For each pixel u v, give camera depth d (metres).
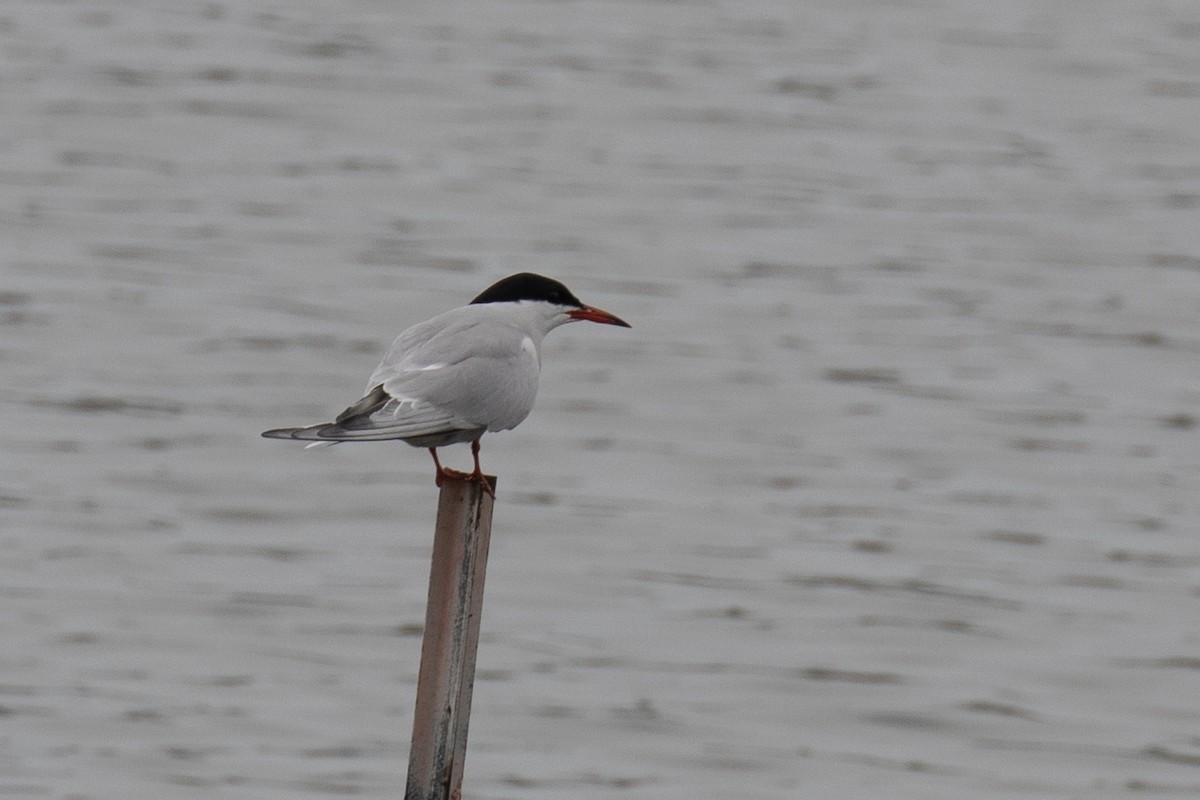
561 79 29.48
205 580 14.52
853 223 23.97
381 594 14.45
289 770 11.83
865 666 13.54
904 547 15.52
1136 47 32.72
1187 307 21.33
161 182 24.53
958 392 18.88
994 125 28.47
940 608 14.40
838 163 26.30
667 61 30.70
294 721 12.50
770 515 16.06
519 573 14.86
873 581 14.88
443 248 22.39
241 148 26.02
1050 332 20.56
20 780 11.56
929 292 21.62
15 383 18.25
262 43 30.69
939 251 23.03
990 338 20.38
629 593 14.58
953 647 13.91
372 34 31.48
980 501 16.47
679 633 13.92
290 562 14.98
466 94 28.61
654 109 28.22
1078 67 31.47
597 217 23.75
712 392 18.75
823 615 14.34
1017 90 30.27
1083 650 13.89
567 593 14.59
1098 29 33.78
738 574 14.91
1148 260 22.92
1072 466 17.23
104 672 13.02
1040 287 21.92
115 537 15.23
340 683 13.02
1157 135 28.30
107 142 25.86
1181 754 12.60
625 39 31.92
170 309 20.14
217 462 16.80
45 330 19.47
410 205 23.91
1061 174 26.27
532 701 12.94
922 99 29.45
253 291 20.80
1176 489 16.81
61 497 15.91
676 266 22.16
